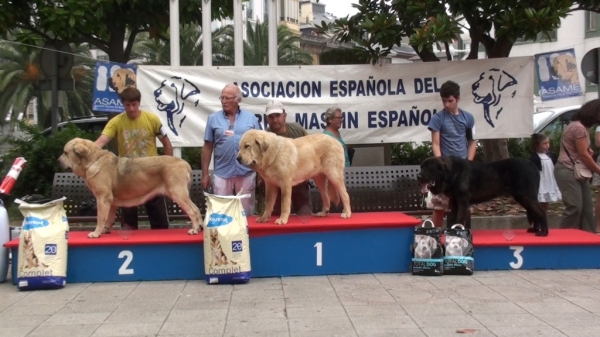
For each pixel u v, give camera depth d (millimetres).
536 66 9625
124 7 11484
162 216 7598
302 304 5672
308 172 6820
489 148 10531
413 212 9062
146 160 6762
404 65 9500
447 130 7410
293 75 9445
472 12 9227
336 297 5895
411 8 9141
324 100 9484
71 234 7023
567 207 8102
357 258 6828
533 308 5480
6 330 5051
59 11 10211
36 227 6301
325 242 6773
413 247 6785
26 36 11320
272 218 7242
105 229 6992
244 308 5562
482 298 5812
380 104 9516
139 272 6609
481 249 6934
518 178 7004
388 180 9117
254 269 6707
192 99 9312
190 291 6160
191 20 11875
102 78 9062
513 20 8797
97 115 18125
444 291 6066
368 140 9555
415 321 5152
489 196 7051
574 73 9578
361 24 9430
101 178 6641
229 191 7406
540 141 8617
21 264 6250
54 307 5684
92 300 5895
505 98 9516
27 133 10836
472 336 4781
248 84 9406
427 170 6867
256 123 7551
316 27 10242
